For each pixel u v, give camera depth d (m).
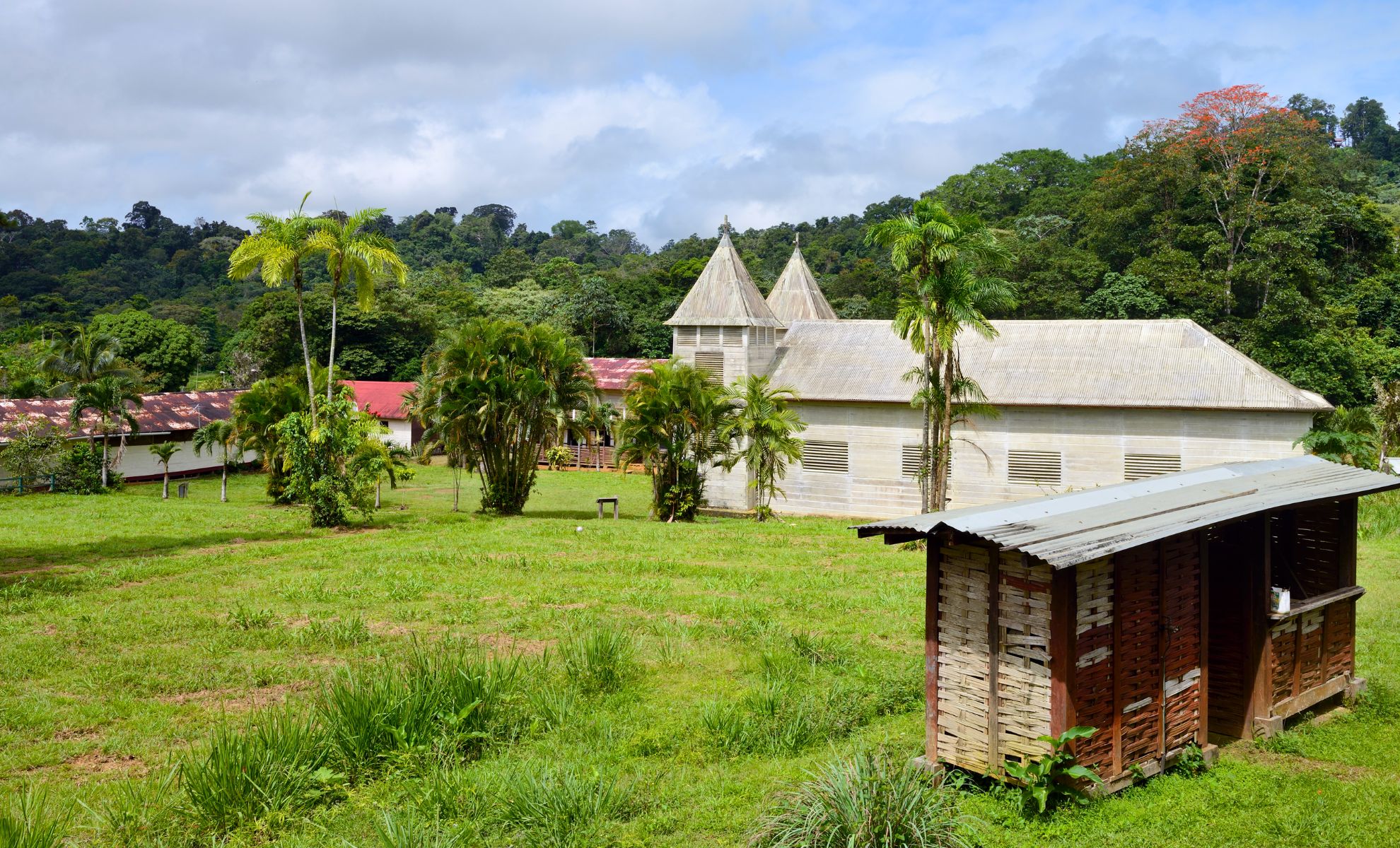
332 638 14.16
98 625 15.21
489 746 9.98
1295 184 62.00
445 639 13.20
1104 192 67.25
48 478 37.84
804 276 44.22
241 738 9.30
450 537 25.52
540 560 21.27
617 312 79.81
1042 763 7.99
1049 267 63.19
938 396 24.06
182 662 13.14
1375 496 27.33
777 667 12.52
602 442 51.25
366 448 28.34
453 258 160.25
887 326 37.97
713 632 14.66
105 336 47.09
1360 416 35.91
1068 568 7.95
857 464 35.12
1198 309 55.69
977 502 33.12
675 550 23.09
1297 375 49.94
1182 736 9.30
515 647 13.98
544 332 32.31
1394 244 67.62
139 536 25.14
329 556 22.00
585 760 9.63
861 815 7.43
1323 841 7.79
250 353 74.25
